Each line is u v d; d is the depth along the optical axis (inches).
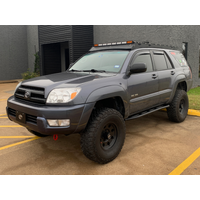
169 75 183.2
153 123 205.8
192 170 116.2
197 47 407.2
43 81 125.8
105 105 140.6
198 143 154.3
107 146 127.0
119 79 134.6
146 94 157.9
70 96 108.7
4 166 124.2
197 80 419.5
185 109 206.8
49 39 481.4
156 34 352.5
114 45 168.9
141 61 158.6
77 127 110.0
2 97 376.8
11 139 170.6
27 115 118.6
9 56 703.7
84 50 443.8
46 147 152.8
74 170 118.6
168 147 147.6
